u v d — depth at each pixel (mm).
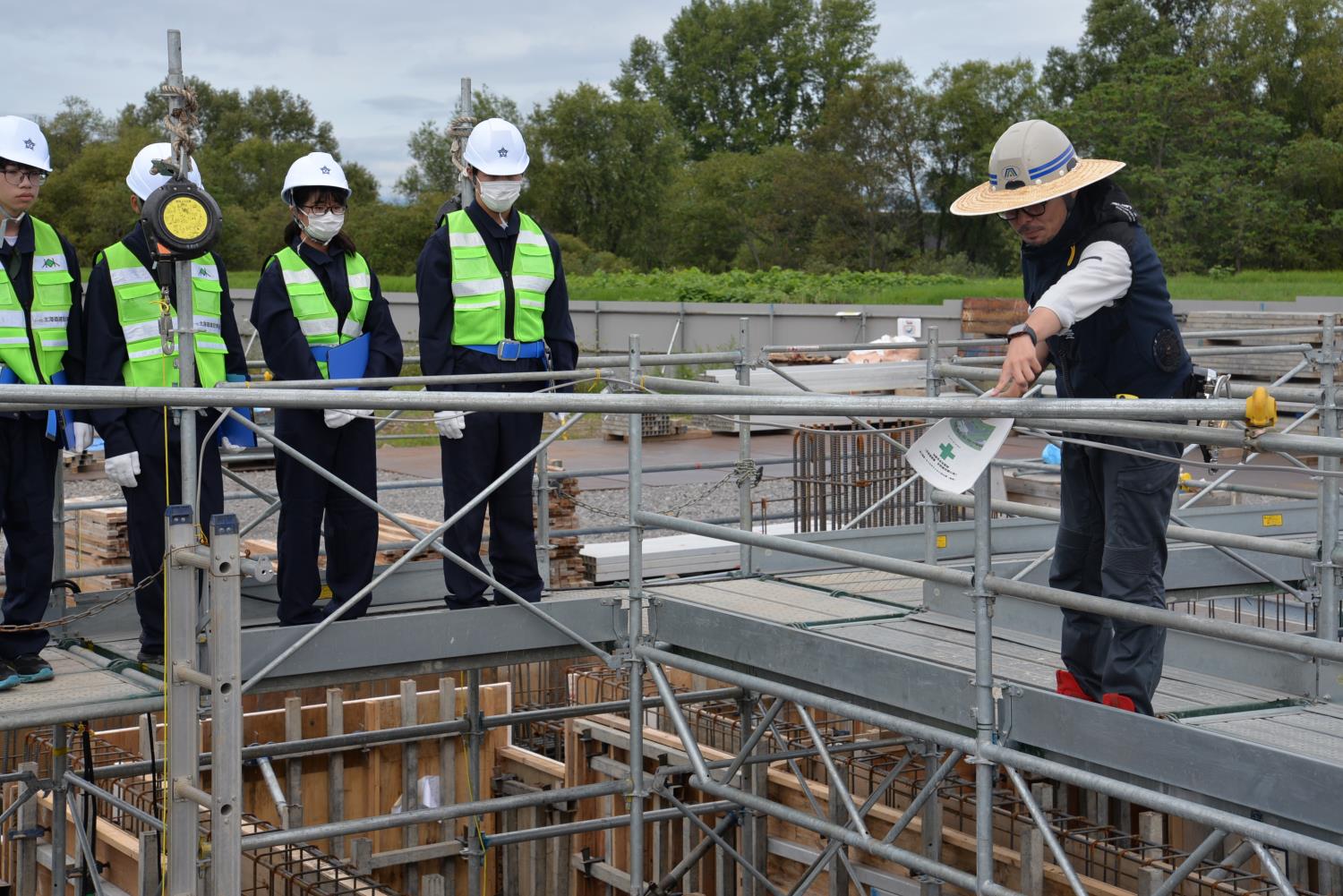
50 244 5668
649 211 76625
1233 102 54531
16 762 7379
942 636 5430
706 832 6449
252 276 51125
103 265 5656
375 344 6328
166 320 5484
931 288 34812
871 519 9578
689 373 26203
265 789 7523
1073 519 4566
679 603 6000
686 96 89188
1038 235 4215
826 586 6656
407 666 5762
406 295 35406
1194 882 5691
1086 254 4039
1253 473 13133
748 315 28172
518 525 6258
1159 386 4188
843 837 4965
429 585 6988
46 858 6977
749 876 7141
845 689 5098
